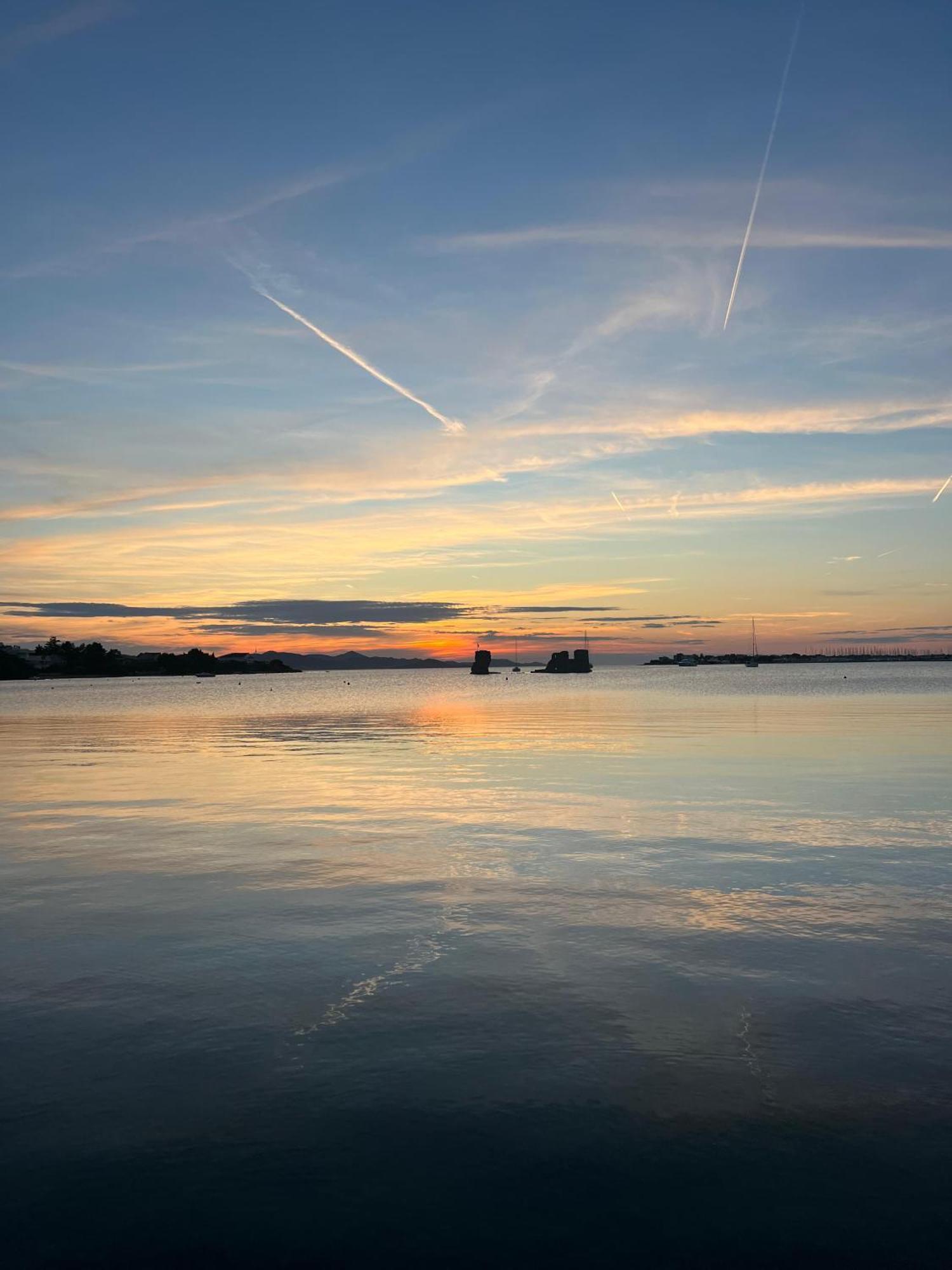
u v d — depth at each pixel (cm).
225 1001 664
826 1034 595
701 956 757
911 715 4134
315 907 923
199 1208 420
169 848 1236
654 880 1023
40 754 2762
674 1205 418
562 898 949
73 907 932
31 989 693
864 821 1378
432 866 1105
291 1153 461
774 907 906
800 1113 494
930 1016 625
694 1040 588
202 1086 530
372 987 691
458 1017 630
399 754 2611
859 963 737
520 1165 449
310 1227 407
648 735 3166
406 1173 444
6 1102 514
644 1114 495
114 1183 438
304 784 1925
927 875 1038
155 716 5688
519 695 9281
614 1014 632
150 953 779
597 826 1362
